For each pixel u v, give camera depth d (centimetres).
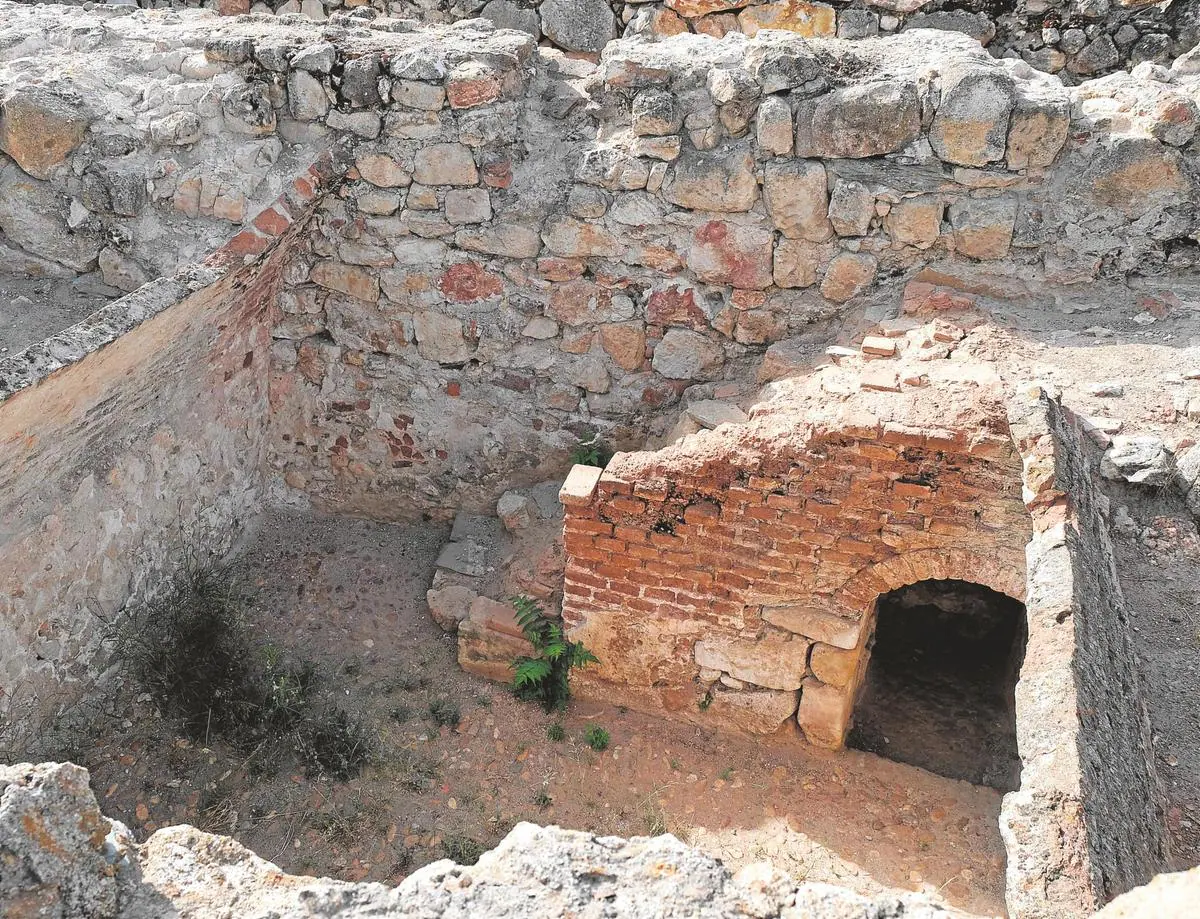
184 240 586
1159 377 489
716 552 510
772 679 539
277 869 233
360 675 593
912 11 720
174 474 593
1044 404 429
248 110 584
